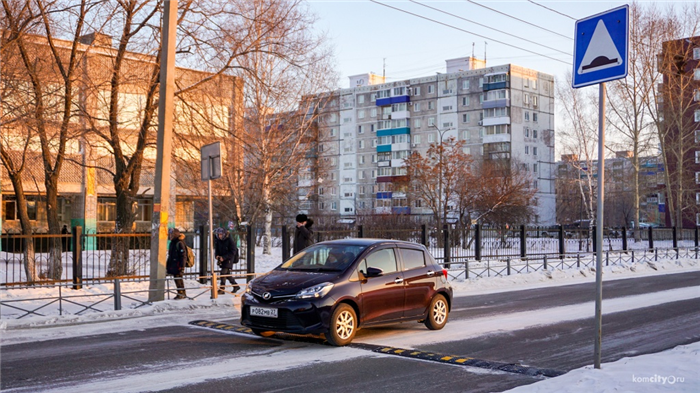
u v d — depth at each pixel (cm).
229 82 1984
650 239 3303
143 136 1834
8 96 1532
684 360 726
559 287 1866
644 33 4731
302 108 3180
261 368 766
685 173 5825
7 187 2895
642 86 4847
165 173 1356
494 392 661
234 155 2069
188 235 1823
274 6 1994
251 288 938
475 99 7688
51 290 1459
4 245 2277
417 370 762
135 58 1789
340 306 900
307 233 1427
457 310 1334
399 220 3397
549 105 8012
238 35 1864
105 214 3438
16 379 703
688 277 2236
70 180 3117
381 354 857
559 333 1031
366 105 8550
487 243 2402
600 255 663
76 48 1692
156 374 731
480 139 7625
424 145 8088
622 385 597
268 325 896
